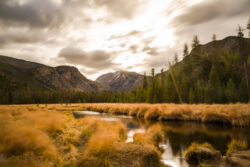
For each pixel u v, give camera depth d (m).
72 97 128.38
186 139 8.29
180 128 11.30
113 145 5.44
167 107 19.53
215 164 4.71
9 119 6.79
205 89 58.44
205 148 5.84
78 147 5.62
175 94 55.81
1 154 3.54
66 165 4.04
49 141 4.67
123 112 25.55
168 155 5.95
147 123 14.10
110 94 117.81
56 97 125.25
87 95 129.75
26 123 6.16
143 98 68.38
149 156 4.95
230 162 4.43
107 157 4.63
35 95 116.81
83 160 4.39
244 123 11.03
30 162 3.49
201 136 8.80
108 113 27.78
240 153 4.96
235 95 48.97
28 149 3.89
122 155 4.91
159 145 7.31
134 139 7.81
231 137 8.36
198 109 16.66
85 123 10.32
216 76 66.50
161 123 13.88
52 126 6.47
